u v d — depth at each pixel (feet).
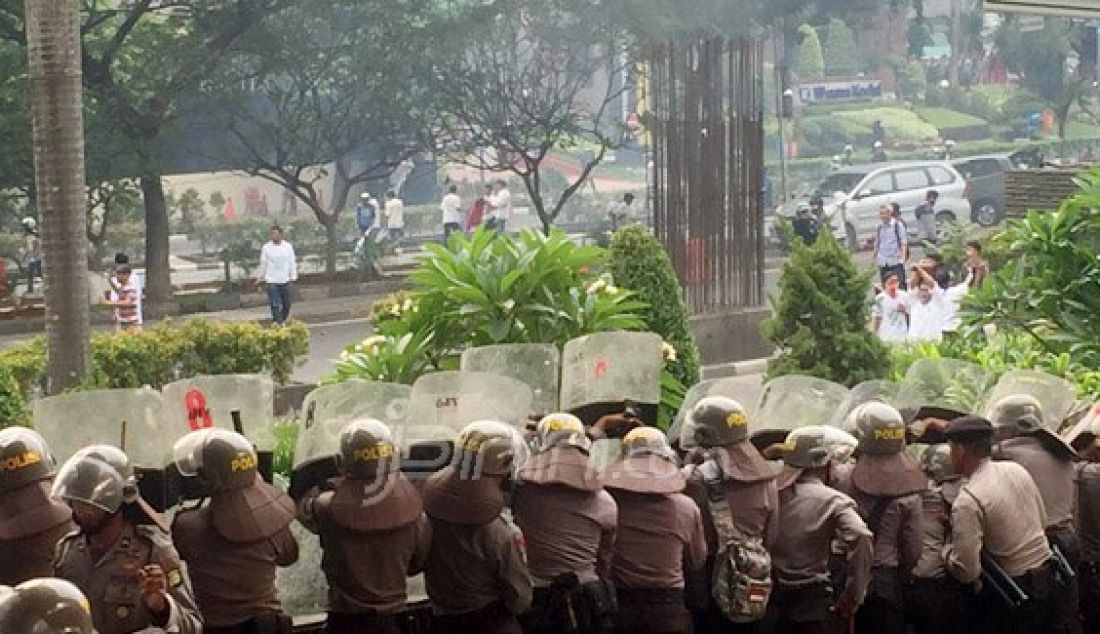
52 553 24.58
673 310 48.16
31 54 55.11
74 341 55.26
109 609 23.62
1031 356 48.01
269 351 67.21
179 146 116.47
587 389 34.04
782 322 47.88
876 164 157.79
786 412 32.99
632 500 29.40
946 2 216.95
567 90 123.44
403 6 115.75
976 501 31.32
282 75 120.16
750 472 29.96
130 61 111.34
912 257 128.16
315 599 29.37
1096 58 197.06
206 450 25.71
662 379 40.60
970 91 205.26
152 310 110.73
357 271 123.03
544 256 40.93
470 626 27.73
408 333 41.19
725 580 29.73
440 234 152.66
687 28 112.68
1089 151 176.65
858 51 202.59
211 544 25.67
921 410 33.94
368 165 139.85
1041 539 32.09
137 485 25.81
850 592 30.09
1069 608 32.73
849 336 47.29
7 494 24.67
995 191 151.02
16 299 110.93
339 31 116.37
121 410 27.58
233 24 110.93
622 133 128.57
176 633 23.52
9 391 40.04
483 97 120.16
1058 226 48.96
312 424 28.73
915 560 31.04
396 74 117.50
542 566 28.53
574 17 118.11
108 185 115.14
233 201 151.53
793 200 144.66
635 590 29.32
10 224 122.42
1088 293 48.65
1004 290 49.67
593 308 41.22
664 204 72.38
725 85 73.26
